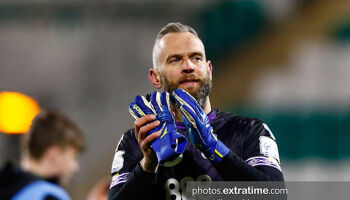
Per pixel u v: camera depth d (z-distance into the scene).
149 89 35.50
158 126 7.13
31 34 36.97
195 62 7.99
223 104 35.44
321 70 34.81
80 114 35.25
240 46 37.06
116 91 35.56
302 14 37.31
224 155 7.12
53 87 36.09
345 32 35.88
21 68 36.50
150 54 36.09
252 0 37.41
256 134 7.97
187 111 6.93
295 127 33.31
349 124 32.59
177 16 37.22
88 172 33.22
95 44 36.50
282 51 36.16
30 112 34.50
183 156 7.80
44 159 8.73
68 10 37.09
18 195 7.80
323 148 32.28
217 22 37.28
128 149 8.34
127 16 36.88
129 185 7.39
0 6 37.28
